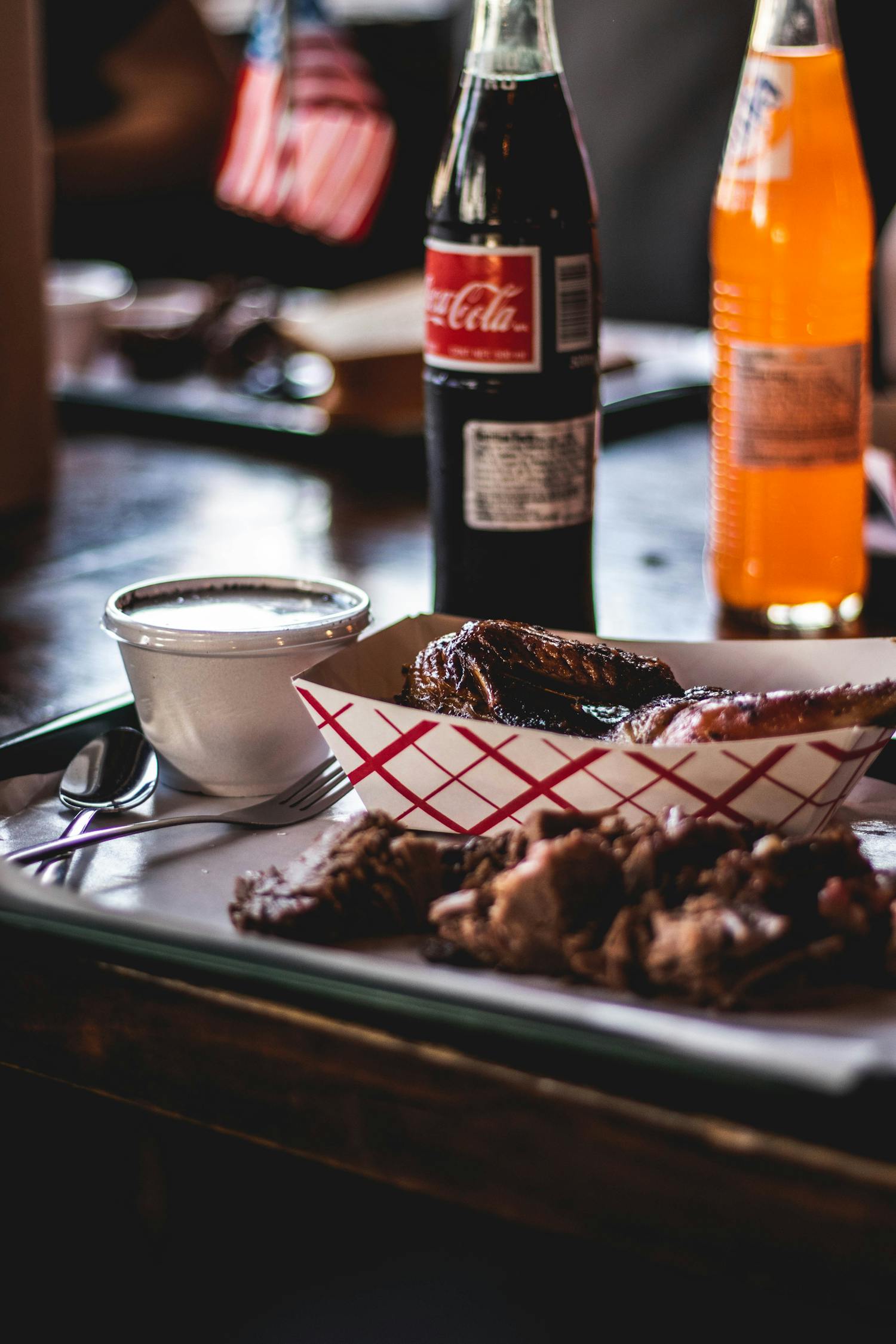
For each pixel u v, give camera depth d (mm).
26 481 1294
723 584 1067
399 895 779
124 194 2596
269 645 854
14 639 1076
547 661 845
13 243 1260
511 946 757
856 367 1030
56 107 2385
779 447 1031
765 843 758
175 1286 900
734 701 809
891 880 760
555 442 950
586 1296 937
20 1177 885
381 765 831
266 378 1561
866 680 866
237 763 875
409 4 3277
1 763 879
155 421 1484
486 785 821
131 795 869
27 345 1274
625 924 748
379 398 1379
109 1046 776
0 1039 792
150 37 2535
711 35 2475
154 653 859
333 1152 752
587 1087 721
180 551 1205
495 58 937
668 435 1448
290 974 745
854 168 1019
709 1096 710
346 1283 958
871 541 1130
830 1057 710
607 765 804
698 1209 714
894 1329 704
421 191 3139
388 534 1226
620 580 1138
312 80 1640
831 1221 703
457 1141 736
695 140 2533
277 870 790
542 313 938
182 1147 888
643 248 2631
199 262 2953
